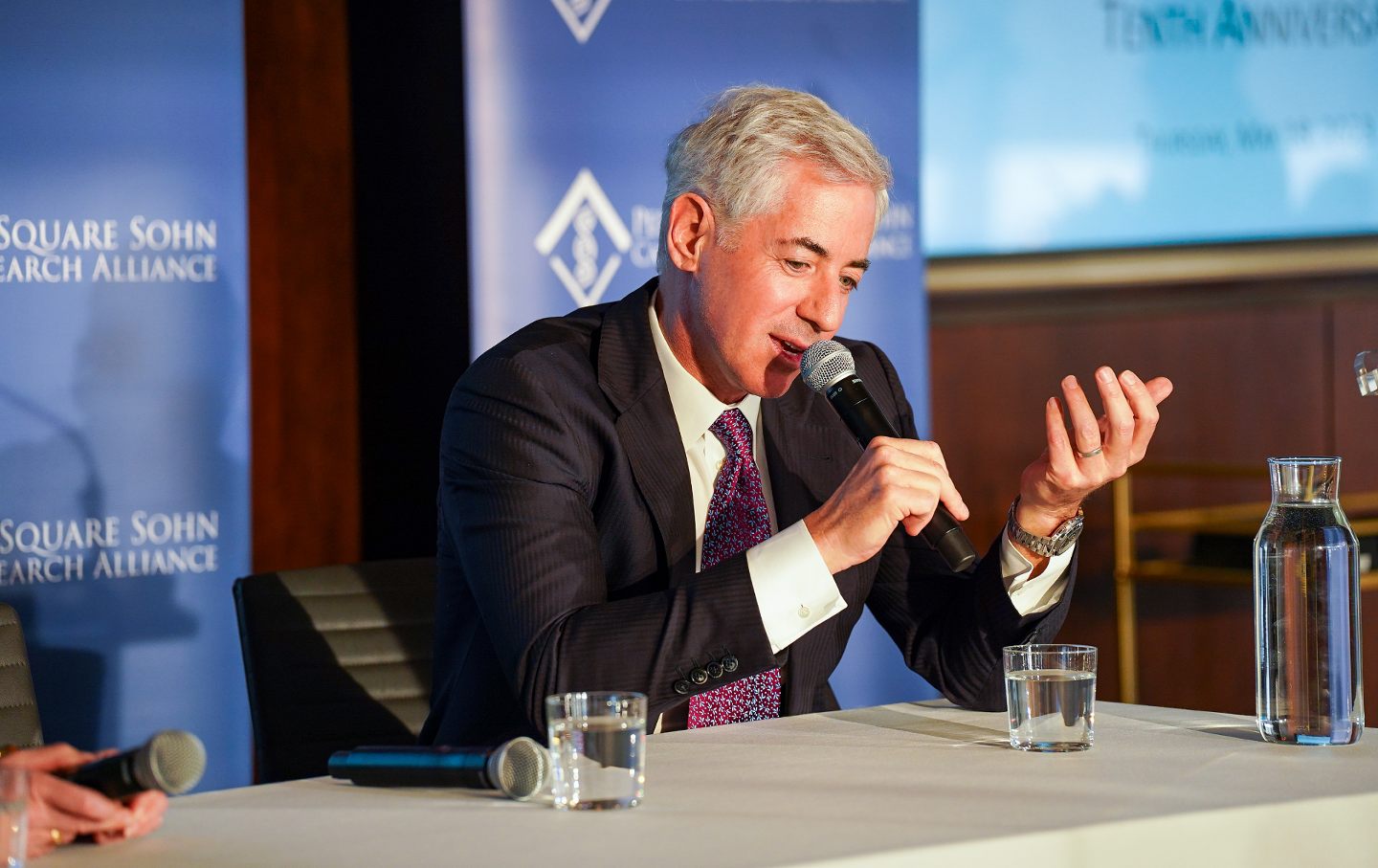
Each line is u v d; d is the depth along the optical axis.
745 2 6.27
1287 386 8.44
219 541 5.52
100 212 5.31
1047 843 2.04
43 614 5.26
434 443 6.51
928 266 7.64
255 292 6.95
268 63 6.93
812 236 3.27
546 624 3.06
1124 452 3.08
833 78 6.45
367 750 2.50
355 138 7.06
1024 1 7.69
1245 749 2.66
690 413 3.51
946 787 2.37
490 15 5.86
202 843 2.10
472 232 5.86
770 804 2.26
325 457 7.11
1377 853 2.29
